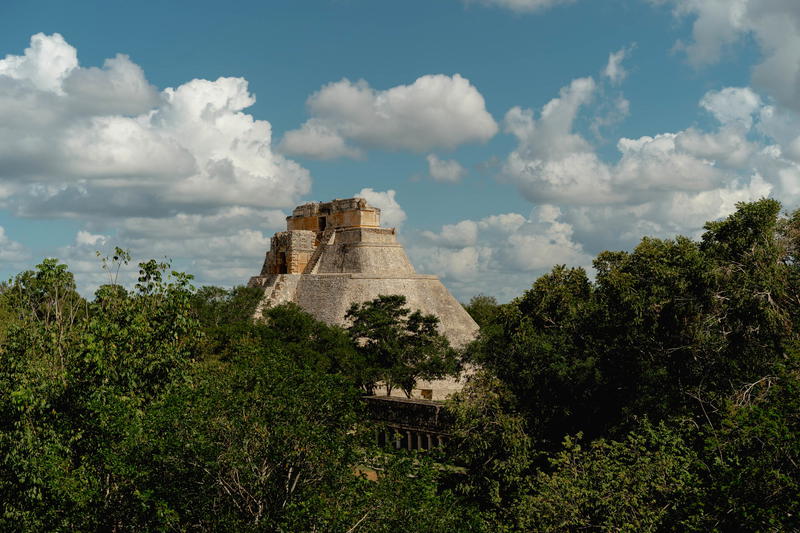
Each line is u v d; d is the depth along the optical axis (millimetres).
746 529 23906
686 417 39375
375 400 70188
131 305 35188
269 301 111562
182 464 26891
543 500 30719
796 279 45438
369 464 28609
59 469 30125
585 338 51719
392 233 123062
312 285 118000
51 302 35781
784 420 24234
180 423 26984
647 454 32000
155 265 36219
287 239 125125
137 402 32188
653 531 27688
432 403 65688
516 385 50375
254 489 26906
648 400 44938
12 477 31094
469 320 117438
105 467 30297
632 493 29438
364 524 26078
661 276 47438
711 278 45469
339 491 26844
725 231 48531
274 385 27859
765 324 43281
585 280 58594
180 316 35781
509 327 58125
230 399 27281
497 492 40750
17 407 30781
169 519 25766
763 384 39844
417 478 27344
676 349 46531
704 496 25094
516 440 42844
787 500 22750
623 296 48875
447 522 27156
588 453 34188
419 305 114375
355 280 112812
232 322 96625
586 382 48844
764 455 23516
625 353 49188
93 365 32906
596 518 29969
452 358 81250
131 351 34094
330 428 28031
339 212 123875
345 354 75500
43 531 30406
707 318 45656
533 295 58031
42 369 32531
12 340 33781
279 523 25141
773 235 47281
